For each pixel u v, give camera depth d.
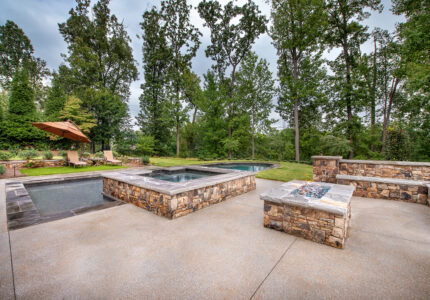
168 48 24.02
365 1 14.86
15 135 15.99
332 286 1.74
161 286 1.73
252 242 2.61
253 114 21.77
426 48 10.55
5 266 2.02
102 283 1.77
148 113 25.58
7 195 4.85
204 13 21.03
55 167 10.53
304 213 2.71
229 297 1.60
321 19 15.56
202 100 22.98
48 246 2.47
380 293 1.65
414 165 5.49
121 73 23.81
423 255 2.27
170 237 2.76
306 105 21.73
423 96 10.46
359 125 16.66
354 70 15.89
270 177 8.04
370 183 4.91
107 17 21.66
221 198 4.74
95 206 4.21
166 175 8.50
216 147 24.16
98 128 21.64
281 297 1.61
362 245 2.52
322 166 6.53
